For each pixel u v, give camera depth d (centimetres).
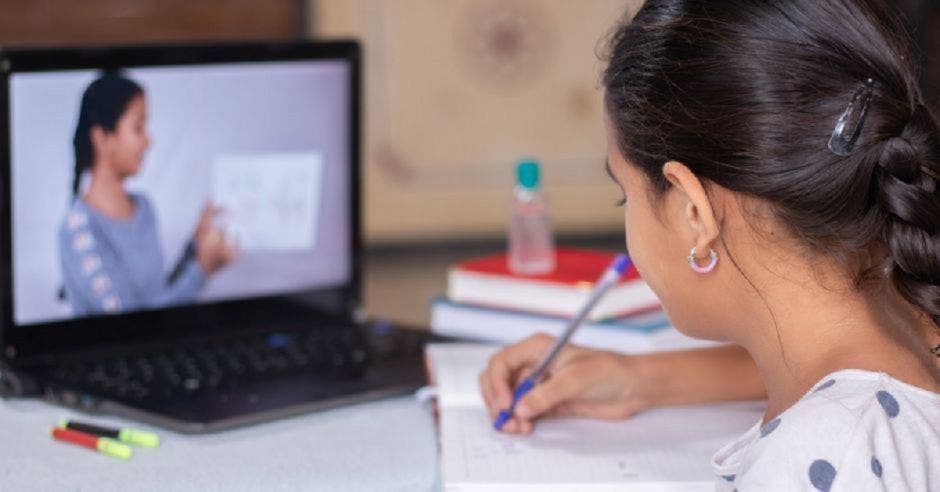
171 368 165
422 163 483
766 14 109
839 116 106
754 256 113
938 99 122
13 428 150
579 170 491
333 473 136
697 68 110
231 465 138
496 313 188
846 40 108
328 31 466
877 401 105
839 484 100
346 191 190
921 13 411
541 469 133
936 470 105
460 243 490
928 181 108
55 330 169
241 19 454
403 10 471
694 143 110
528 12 478
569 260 204
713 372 155
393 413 156
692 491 129
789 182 107
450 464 134
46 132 165
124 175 172
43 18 426
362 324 192
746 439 118
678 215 116
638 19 118
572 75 485
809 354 112
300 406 153
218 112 178
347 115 188
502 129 485
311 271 189
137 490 130
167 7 443
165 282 177
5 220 163
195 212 178
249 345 178
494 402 149
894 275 110
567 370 149
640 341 173
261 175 183
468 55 478
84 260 170
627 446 141
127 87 171
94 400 153
